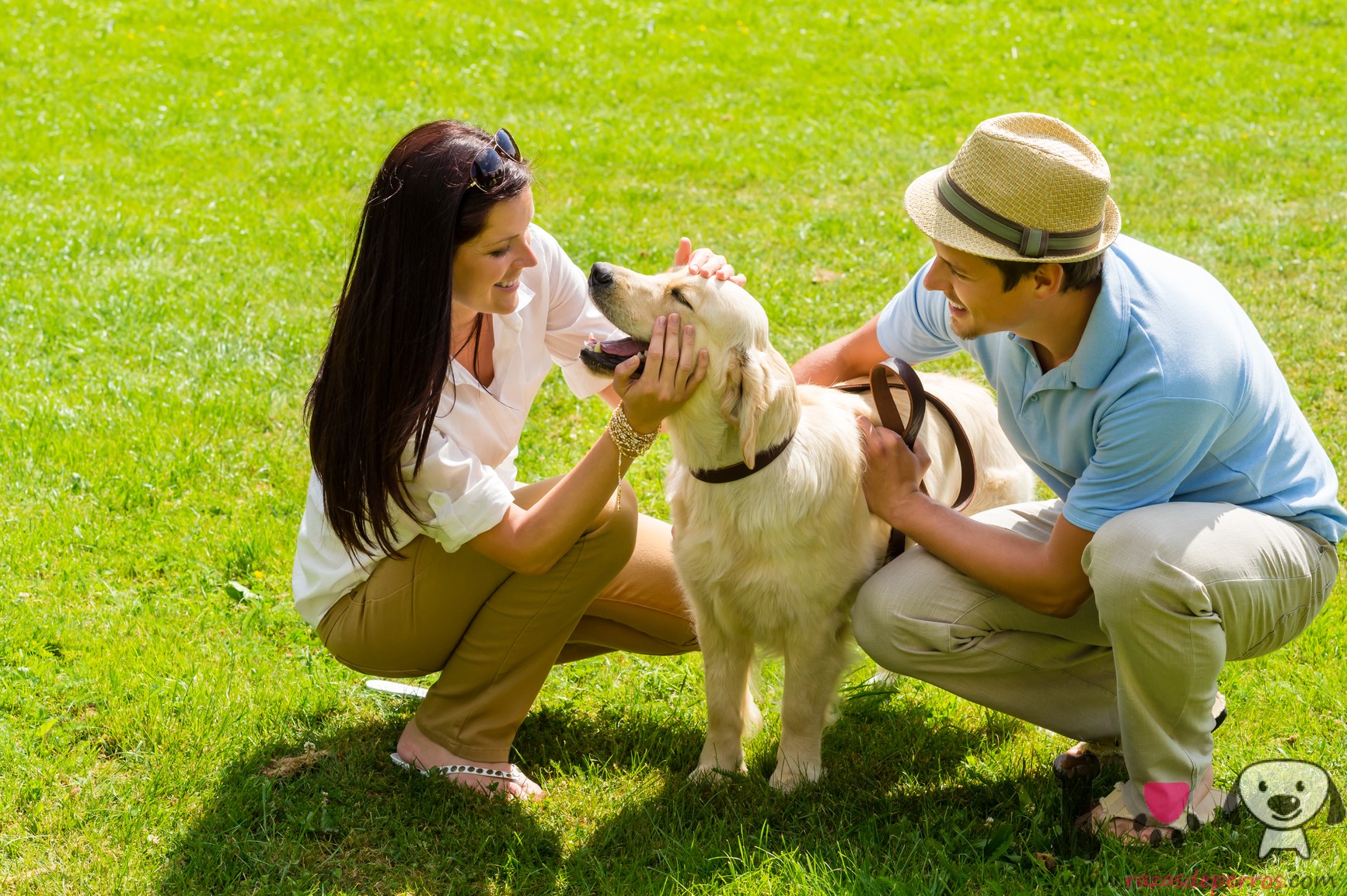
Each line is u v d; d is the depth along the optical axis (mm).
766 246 6734
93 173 7945
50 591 3420
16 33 11516
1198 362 2326
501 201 2295
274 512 3959
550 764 2895
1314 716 2938
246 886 2389
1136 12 12789
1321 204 7379
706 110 10008
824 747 3020
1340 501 3967
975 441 3396
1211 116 9664
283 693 3033
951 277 2430
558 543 2498
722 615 2887
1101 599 2391
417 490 2486
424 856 2514
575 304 2938
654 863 2512
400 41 11570
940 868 2381
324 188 7828
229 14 12391
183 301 5734
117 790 2646
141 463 4156
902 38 12102
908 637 2654
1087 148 2359
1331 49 11477
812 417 2857
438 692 2812
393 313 2305
